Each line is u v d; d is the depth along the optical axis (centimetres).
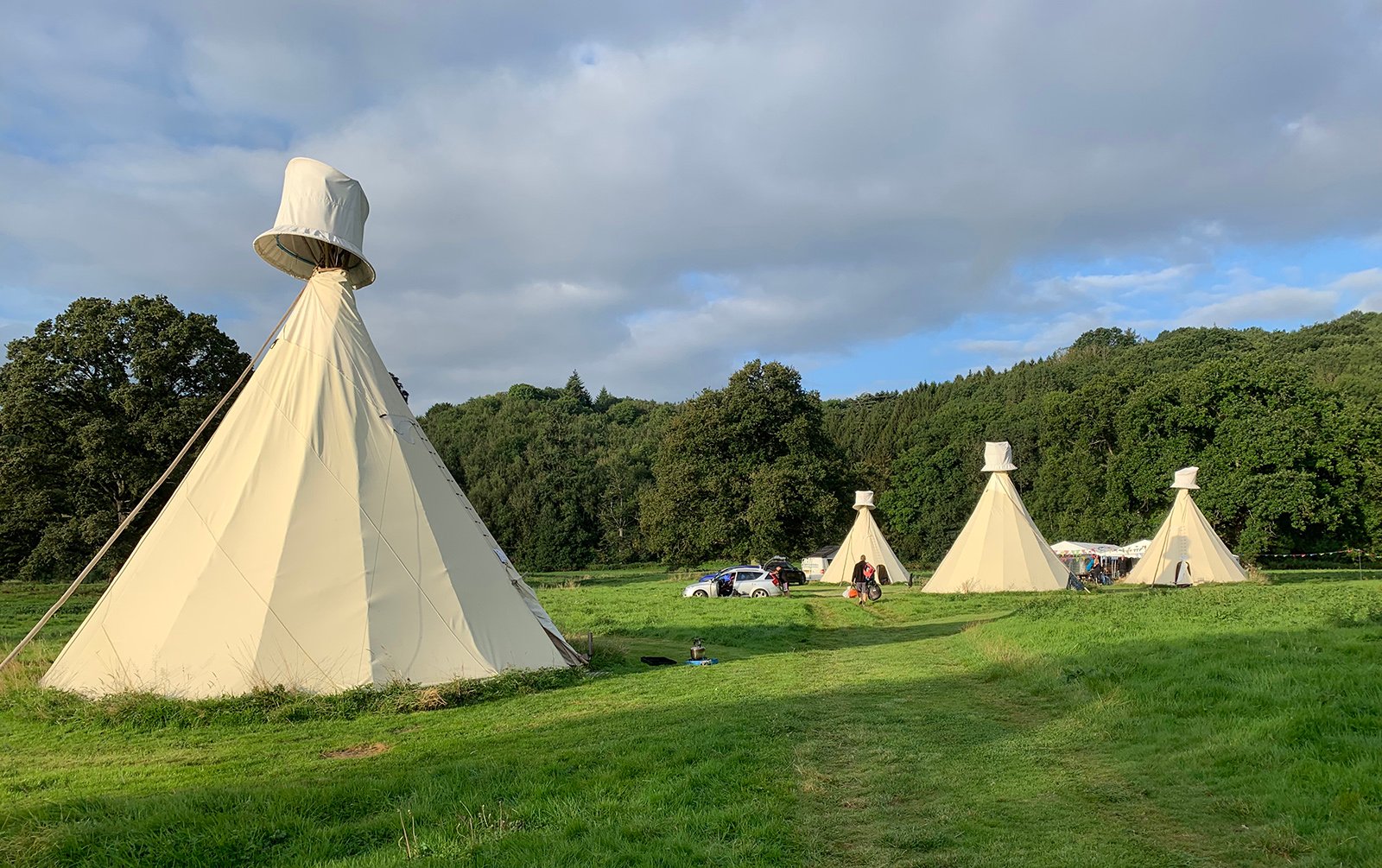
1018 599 2848
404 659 1220
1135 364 7519
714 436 5128
